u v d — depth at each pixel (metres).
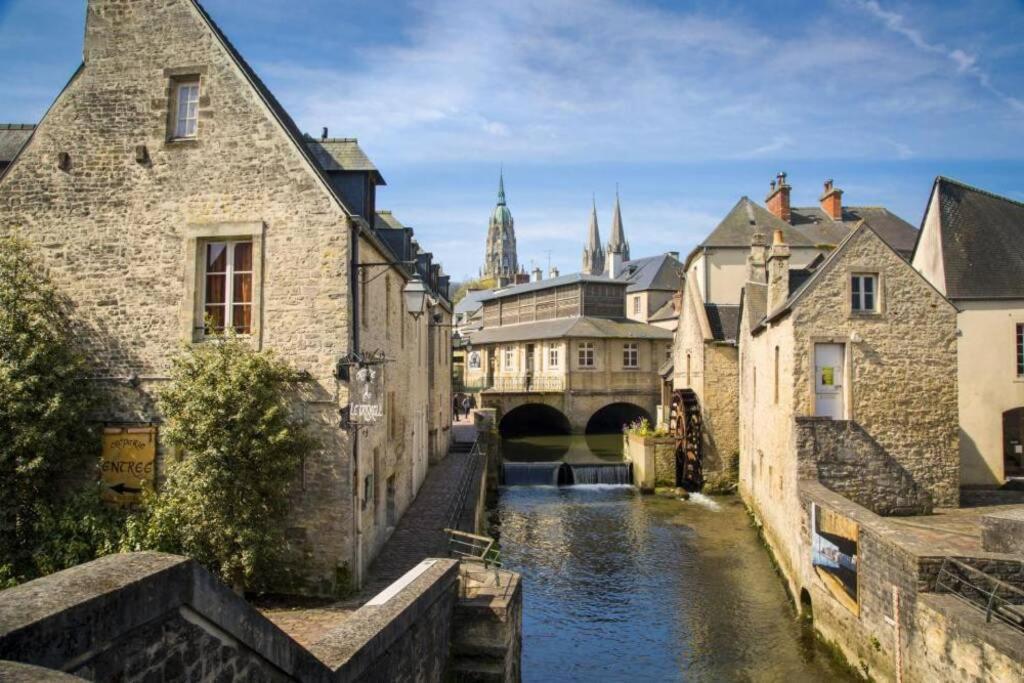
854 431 15.86
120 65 12.26
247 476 10.74
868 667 11.28
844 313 16.91
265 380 11.15
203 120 12.06
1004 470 20.31
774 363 18.67
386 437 14.82
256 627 5.14
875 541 11.05
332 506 11.54
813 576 13.70
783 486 16.91
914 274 17.08
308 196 11.84
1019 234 20.89
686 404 27.64
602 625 14.52
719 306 28.73
